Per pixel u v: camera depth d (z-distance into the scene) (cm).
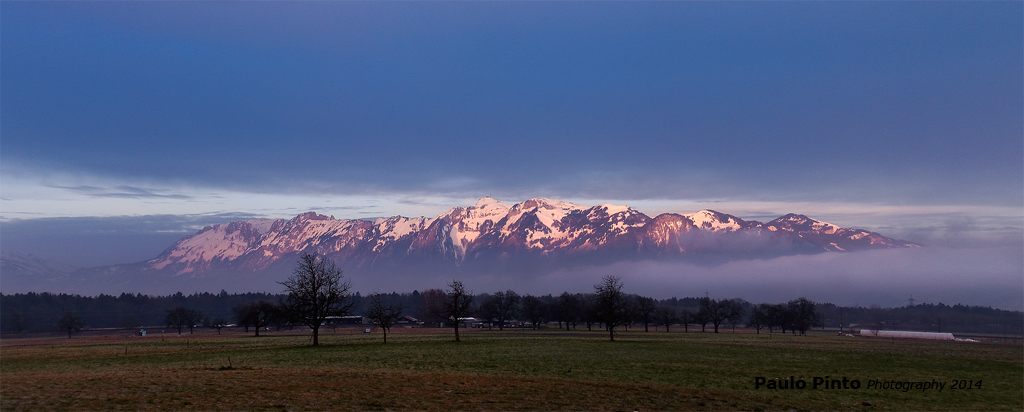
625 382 5209
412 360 6825
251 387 4441
